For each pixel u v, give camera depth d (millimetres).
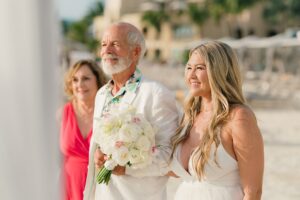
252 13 48812
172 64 39688
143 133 2785
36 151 1487
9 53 1458
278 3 48625
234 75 2561
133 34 3033
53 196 1530
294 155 9078
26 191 1493
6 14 1450
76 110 3719
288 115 15125
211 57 2541
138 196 2939
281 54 37688
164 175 2963
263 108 16953
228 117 2486
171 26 50719
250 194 2428
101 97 3264
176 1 49281
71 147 3584
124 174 2934
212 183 2547
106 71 3039
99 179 2883
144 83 3049
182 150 2750
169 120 2951
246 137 2418
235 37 49281
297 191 6605
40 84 1472
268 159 8781
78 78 3678
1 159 1480
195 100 2803
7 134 1473
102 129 2812
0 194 1484
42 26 1472
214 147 2492
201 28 48438
